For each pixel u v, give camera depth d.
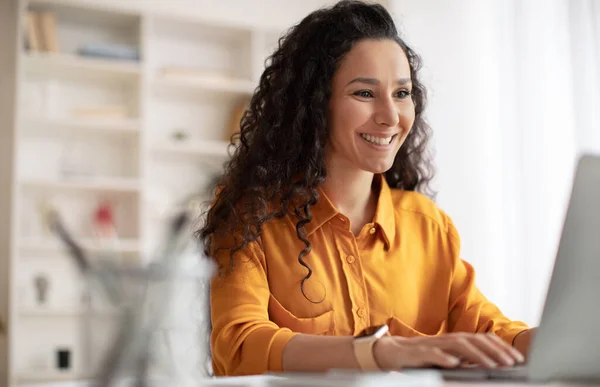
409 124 1.54
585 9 3.58
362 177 1.57
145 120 4.30
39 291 4.09
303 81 1.58
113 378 0.62
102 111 4.27
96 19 4.41
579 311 0.85
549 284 0.86
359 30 1.55
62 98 4.37
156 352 0.64
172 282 0.65
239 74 4.74
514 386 0.83
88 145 4.39
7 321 3.97
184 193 4.43
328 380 0.73
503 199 4.24
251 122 1.73
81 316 0.64
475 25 4.43
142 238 4.26
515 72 4.12
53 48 4.20
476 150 4.37
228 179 1.61
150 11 4.47
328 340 1.09
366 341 1.02
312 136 1.56
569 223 0.86
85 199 4.35
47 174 4.29
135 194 4.38
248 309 1.37
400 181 1.77
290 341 1.16
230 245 1.47
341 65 1.54
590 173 0.86
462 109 4.39
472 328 1.53
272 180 1.56
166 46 4.62
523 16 4.07
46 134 4.32
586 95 3.54
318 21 1.59
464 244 4.29
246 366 1.23
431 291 1.57
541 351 0.86
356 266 1.50
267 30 4.63
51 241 4.07
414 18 4.46
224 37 4.71
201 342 0.67
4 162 4.08
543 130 3.90
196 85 4.43
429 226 1.61
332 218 1.52
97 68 4.25
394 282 1.52
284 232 1.52
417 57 1.74
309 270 1.47
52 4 4.20
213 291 1.43
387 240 1.53
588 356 0.86
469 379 0.91
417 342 0.98
